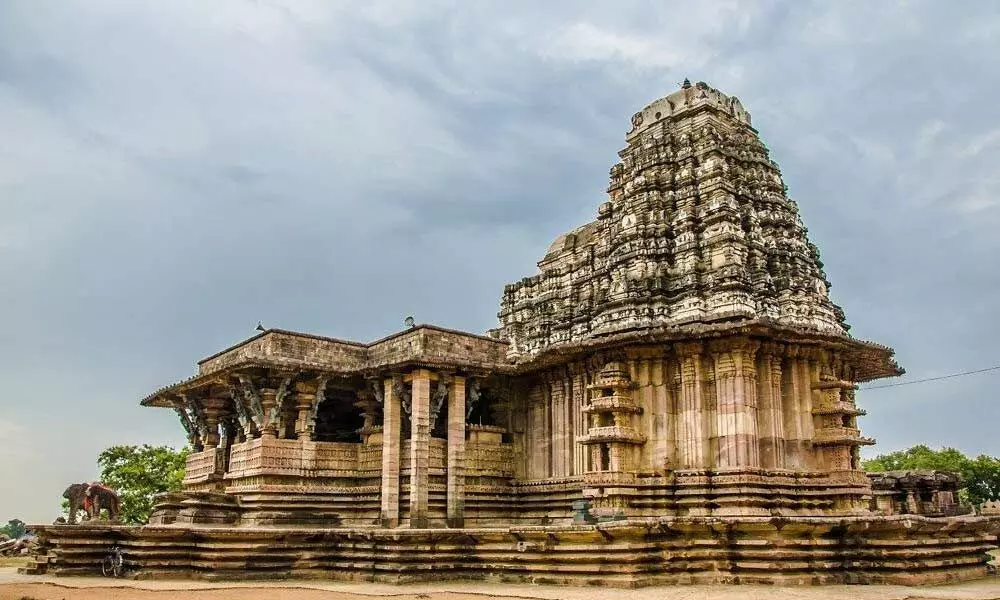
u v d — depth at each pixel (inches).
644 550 863.1
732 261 1121.4
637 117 1359.5
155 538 959.6
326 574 962.7
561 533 876.0
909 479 1497.3
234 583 905.5
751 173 1245.1
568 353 1154.0
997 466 2694.4
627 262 1206.9
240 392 1242.0
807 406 1079.6
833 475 1054.4
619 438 1055.0
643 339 1060.5
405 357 1195.9
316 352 1248.2
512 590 820.6
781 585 835.4
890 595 752.3
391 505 1131.9
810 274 1192.2
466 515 1224.8
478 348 1285.7
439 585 885.8
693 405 1061.1
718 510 1007.0
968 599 721.0
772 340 1056.2
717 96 1291.8
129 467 1932.8
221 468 1347.2
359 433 1295.5
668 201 1224.8
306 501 1186.6
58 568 976.3
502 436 1298.0
